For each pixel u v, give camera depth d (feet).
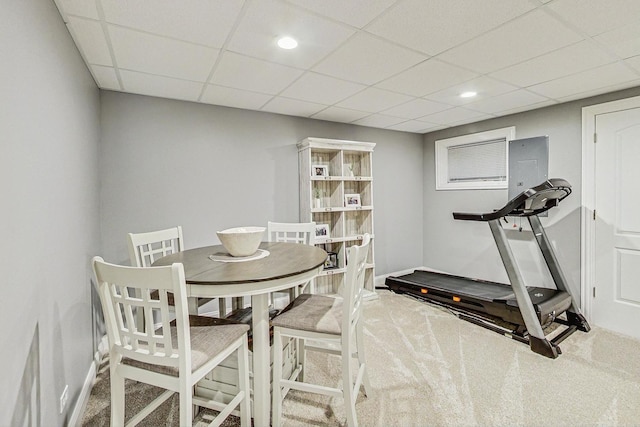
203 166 10.32
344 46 6.56
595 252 10.01
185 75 7.96
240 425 5.66
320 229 12.49
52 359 4.81
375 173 14.32
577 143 10.32
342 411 6.08
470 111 11.60
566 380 6.98
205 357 4.39
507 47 6.64
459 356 8.09
